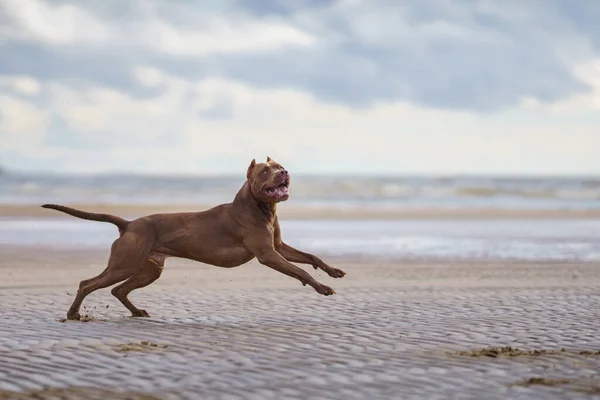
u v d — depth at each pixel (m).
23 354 7.82
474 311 10.71
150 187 60.47
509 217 33.88
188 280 14.27
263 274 15.24
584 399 6.23
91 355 7.79
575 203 46.22
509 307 11.05
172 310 11.00
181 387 6.58
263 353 7.92
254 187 10.34
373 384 6.68
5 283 13.66
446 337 8.80
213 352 7.96
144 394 6.37
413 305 11.28
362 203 46.03
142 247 10.28
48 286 13.32
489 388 6.55
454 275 14.97
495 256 18.53
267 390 6.49
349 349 8.12
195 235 10.40
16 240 22.00
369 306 11.21
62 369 7.19
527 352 7.94
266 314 10.59
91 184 62.62
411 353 7.92
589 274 15.12
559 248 20.56
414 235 24.55
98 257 17.94
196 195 51.84
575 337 8.80
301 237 23.72
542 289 12.93
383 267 16.33
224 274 15.19
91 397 6.28
